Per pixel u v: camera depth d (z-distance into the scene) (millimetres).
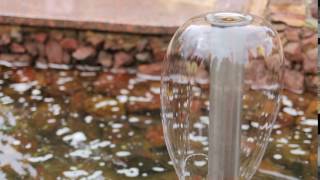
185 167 1626
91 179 2459
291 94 3146
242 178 1572
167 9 3523
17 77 3383
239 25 1482
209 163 1516
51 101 3113
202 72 1534
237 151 1485
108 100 3127
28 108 3037
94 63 3496
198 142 1632
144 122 2912
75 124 2895
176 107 1616
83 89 3252
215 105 1454
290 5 3314
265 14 3256
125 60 3449
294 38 3160
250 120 1545
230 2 3506
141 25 3324
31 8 3561
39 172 2504
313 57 3123
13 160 2590
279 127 2844
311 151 2645
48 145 2717
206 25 1519
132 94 3197
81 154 2646
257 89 1540
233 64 1424
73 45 3484
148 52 3400
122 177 2477
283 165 2547
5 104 3072
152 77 3400
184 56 1539
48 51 3520
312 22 3166
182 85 1590
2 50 3559
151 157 2627
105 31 3402
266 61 1523
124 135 2801
